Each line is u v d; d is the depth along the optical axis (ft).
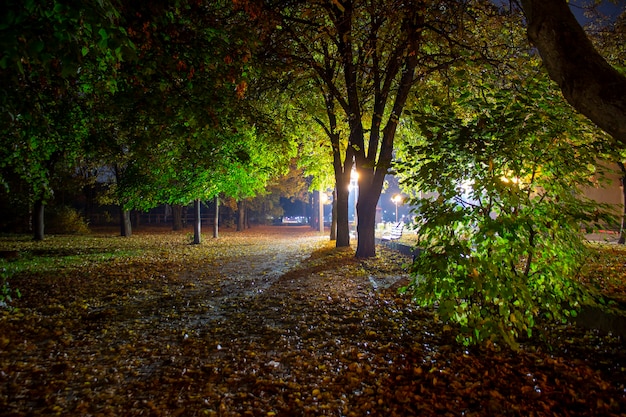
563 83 10.13
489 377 14.14
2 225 88.12
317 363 15.79
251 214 171.83
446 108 16.12
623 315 16.03
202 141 24.22
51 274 35.35
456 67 28.76
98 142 32.17
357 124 39.73
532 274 16.21
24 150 24.59
